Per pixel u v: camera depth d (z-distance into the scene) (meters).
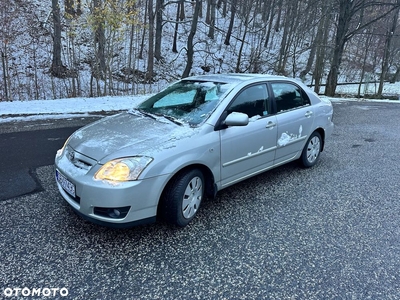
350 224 2.99
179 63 21.70
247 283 2.14
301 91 4.31
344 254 2.51
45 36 17.78
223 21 29.42
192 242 2.61
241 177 3.41
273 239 2.69
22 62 16.08
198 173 2.87
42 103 9.04
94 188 2.37
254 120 3.41
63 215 2.96
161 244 2.57
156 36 20.22
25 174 3.96
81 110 8.59
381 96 18.48
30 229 2.70
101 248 2.48
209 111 3.09
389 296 2.06
